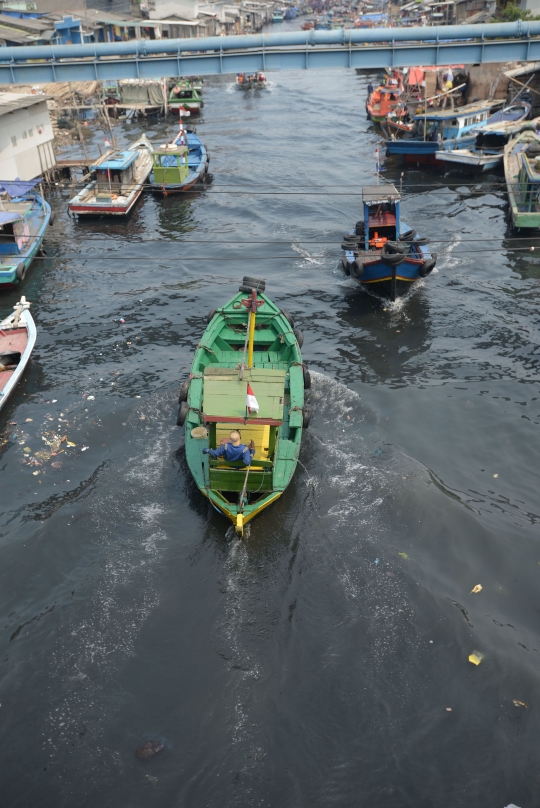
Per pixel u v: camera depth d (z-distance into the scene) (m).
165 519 14.66
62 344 22.11
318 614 12.52
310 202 35.53
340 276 26.86
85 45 31.98
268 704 10.98
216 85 75.19
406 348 21.56
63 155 44.44
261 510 14.38
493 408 18.41
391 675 11.41
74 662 11.63
